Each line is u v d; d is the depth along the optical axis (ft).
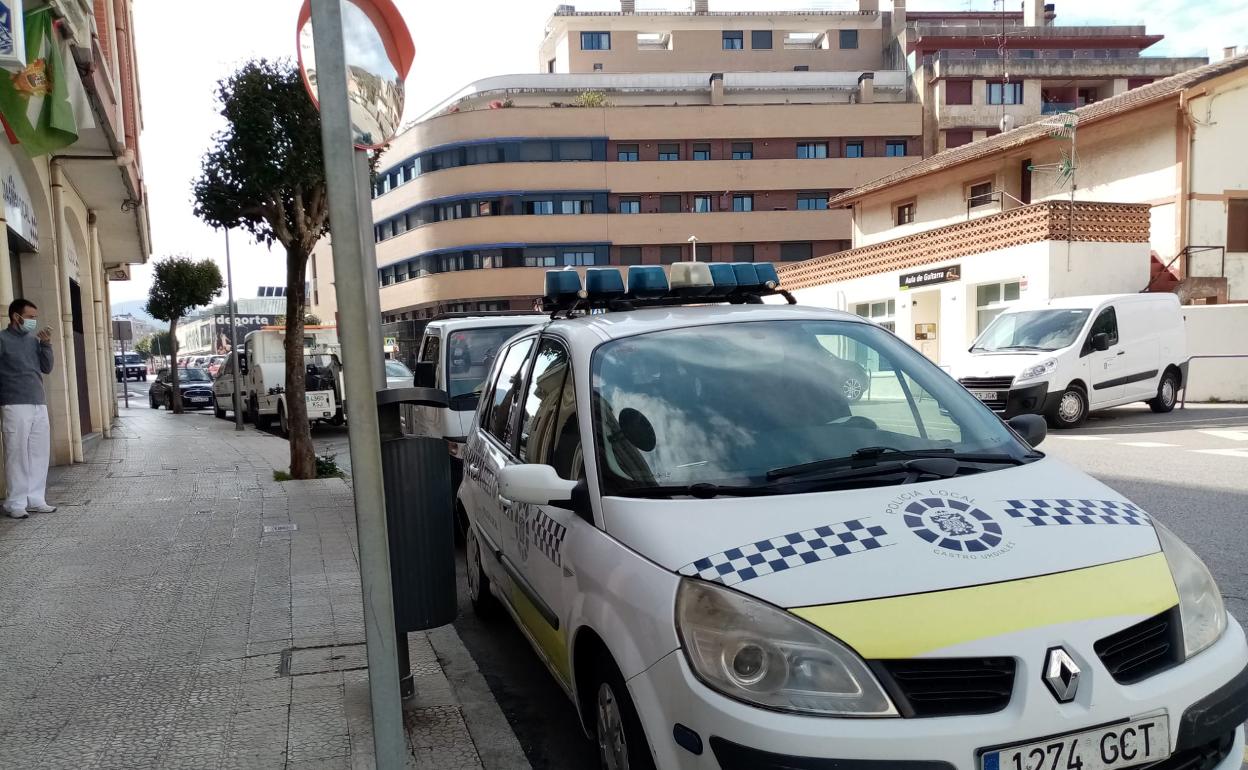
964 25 186.91
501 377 15.97
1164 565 7.89
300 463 34.09
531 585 11.28
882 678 6.73
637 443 9.74
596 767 11.06
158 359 292.81
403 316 188.14
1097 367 43.11
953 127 160.76
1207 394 58.59
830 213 164.86
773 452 9.66
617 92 175.63
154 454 44.73
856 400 10.65
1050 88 162.91
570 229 163.84
